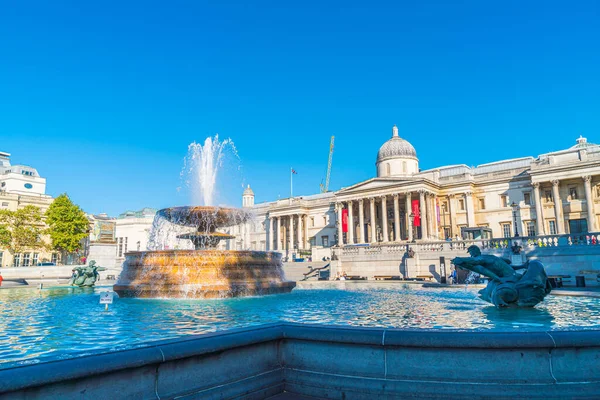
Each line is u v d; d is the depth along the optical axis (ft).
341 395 20.47
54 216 262.88
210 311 47.39
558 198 218.59
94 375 15.53
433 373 19.51
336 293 74.90
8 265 267.39
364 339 20.33
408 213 247.91
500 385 18.86
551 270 121.39
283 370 22.52
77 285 99.14
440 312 45.11
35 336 31.50
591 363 19.11
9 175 337.72
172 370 18.02
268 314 44.62
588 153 219.00
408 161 297.12
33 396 14.32
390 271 158.10
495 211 246.88
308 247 317.01
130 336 31.40
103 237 191.01
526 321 37.88
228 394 19.52
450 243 145.48
